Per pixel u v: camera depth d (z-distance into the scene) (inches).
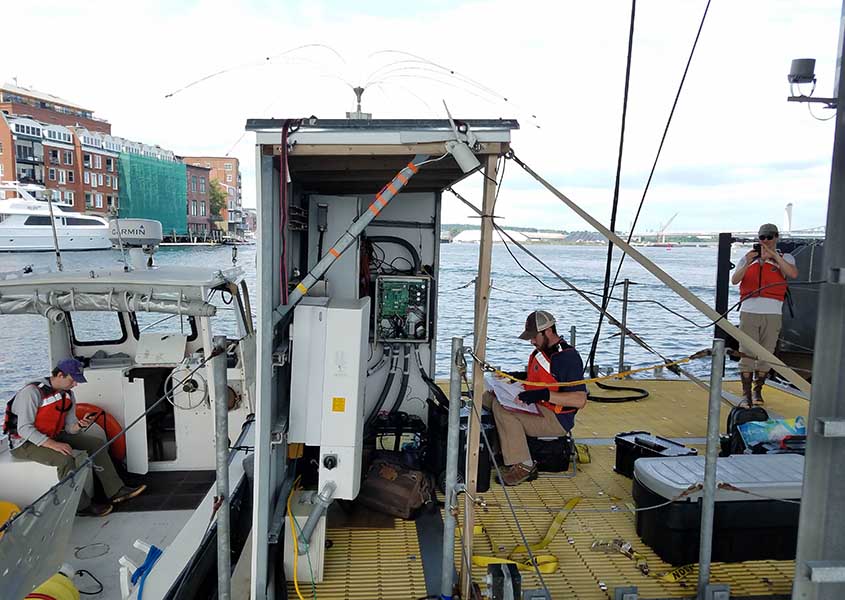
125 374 211.3
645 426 248.7
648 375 333.7
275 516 138.2
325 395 136.4
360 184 187.0
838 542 58.7
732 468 156.0
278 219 138.6
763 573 142.8
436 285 211.2
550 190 122.0
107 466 198.7
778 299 257.1
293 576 138.1
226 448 118.0
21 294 191.5
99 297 192.1
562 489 188.4
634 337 133.1
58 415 190.1
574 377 184.9
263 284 124.1
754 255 259.6
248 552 164.1
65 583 144.3
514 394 195.6
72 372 191.0
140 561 171.9
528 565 144.5
